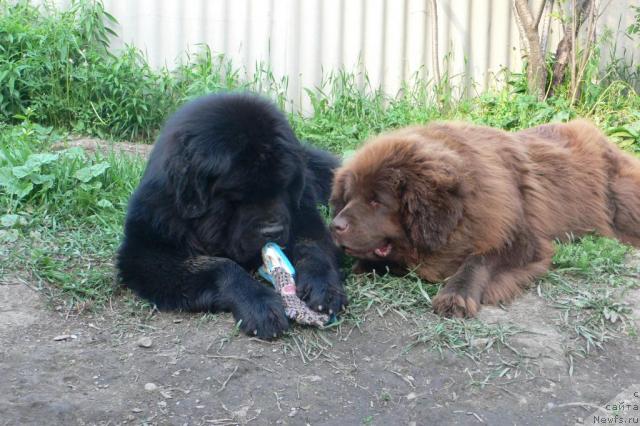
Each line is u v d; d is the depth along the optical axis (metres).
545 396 2.52
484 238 2.90
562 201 3.23
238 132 2.71
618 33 5.12
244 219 2.76
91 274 2.97
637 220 3.39
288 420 2.42
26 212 3.35
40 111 4.45
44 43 4.52
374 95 4.98
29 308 2.82
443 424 2.42
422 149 2.88
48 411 2.41
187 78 4.70
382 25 4.93
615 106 4.80
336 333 2.71
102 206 3.40
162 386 2.51
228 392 2.49
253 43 4.86
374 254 2.93
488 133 3.18
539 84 4.75
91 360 2.60
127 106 4.48
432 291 2.90
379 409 2.46
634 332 2.76
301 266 2.86
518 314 2.82
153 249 2.85
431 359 2.62
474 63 5.09
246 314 2.69
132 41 4.77
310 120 4.73
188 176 2.74
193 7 4.79
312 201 3.06
